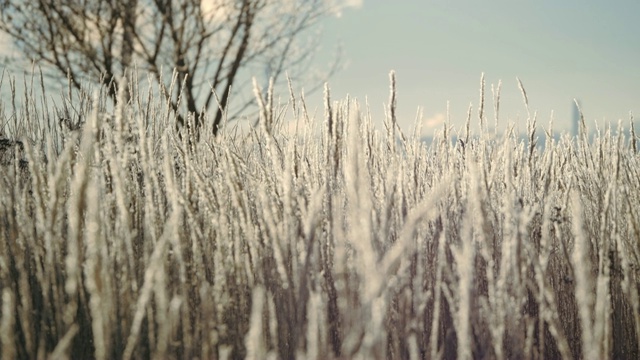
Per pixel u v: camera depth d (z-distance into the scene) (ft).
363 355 2.92
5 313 3.12
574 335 5.55
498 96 6.44
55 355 2.92
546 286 4.04
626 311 5.50
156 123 7.06
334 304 4.66
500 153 6.40
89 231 3.21
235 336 4.46
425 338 5.22
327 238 4.82
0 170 5.94
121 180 4.33
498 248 5.53
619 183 5.33
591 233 5.99
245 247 4.94
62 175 4.02
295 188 4.98
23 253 4.63
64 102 7.38
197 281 4.52
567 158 7.11
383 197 4.82
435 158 7.22
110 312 3.79
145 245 4.34
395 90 4.86
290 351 4.46
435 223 5.44
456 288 4.11
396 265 4.33
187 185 4.62
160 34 21.58
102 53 20.90
